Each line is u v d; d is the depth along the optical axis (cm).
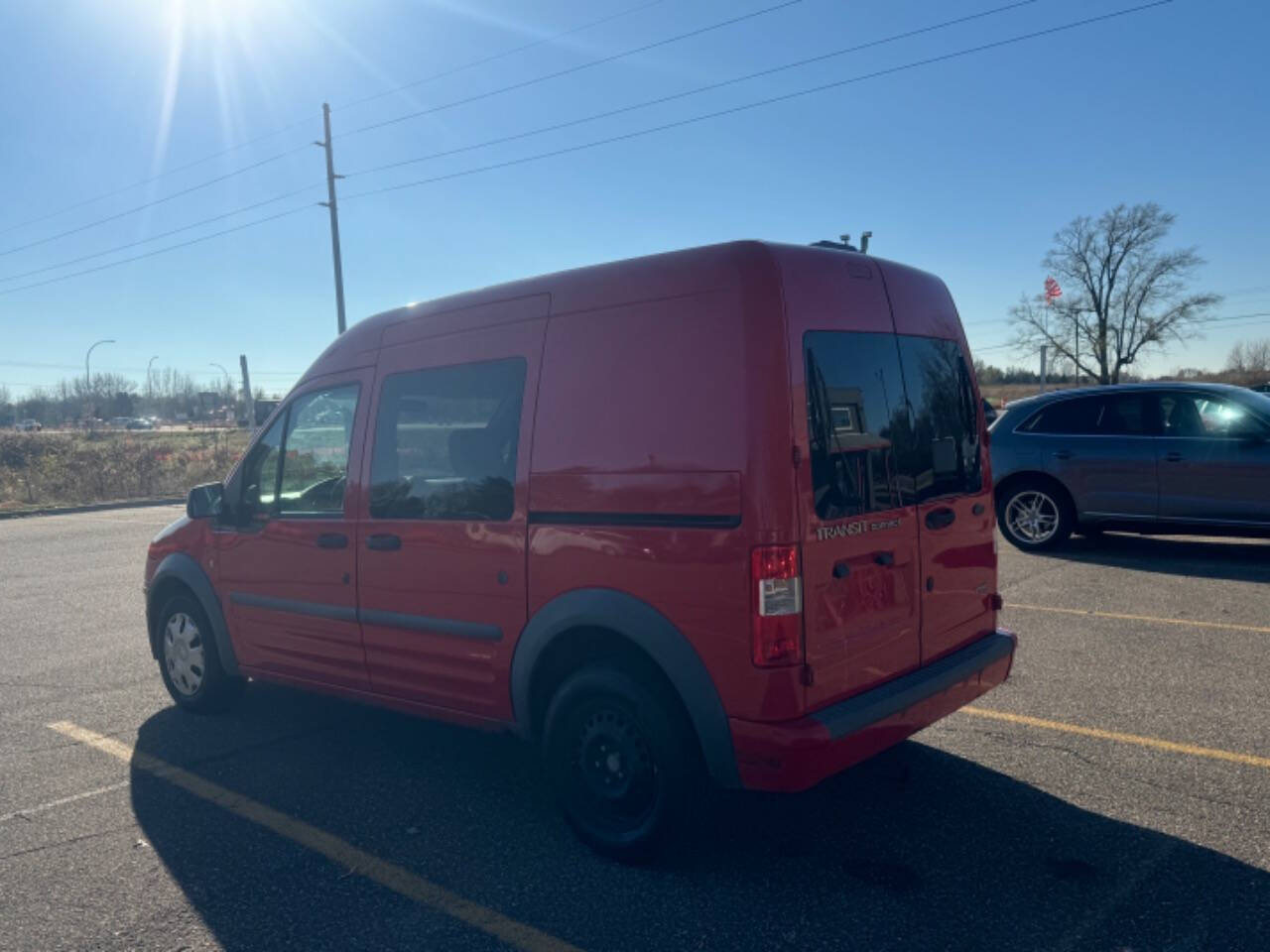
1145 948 305
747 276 348
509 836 406
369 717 573
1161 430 921
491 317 426
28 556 1363
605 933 327
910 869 363
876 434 380
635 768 370
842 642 353
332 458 492
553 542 386
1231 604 739
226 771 490
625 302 378
